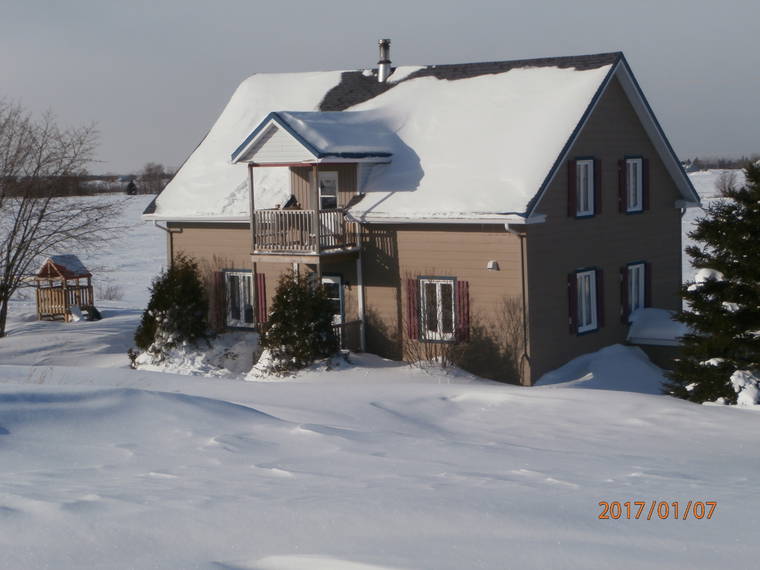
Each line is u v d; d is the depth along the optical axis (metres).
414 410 14.44
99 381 16.23
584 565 5.04
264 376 21.25
